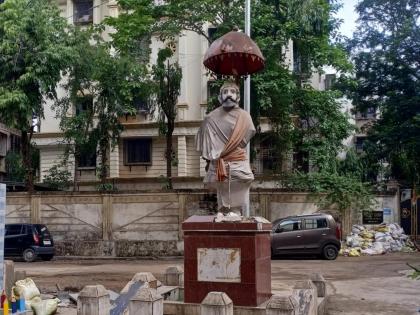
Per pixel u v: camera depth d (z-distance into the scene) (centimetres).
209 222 804
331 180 2392
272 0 2317
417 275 744
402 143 2717
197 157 3086
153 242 2328
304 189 2400
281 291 1064
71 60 2309
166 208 2358
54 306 825
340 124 2512
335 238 2164
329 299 1219
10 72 2256
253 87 2197
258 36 2248
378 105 2938
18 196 2448
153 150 3162
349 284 1468
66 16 3281
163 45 3139
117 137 2669
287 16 2312
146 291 632
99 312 658
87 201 2408
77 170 3048
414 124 2647
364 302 1190
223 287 788
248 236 784
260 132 2533
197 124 3045
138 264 2005
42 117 2452
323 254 2161
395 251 2428
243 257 782
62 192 2423
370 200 2466
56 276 1558
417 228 2727
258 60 888
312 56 2439
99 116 2552
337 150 2562
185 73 3141
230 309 619
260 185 2791
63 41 2345
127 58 2409
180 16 2298
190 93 3138
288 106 2369
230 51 854
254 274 776
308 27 2286
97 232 2386
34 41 2259
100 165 2950
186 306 796
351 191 2383
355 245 2356
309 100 2472
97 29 2445
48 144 3212
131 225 2373
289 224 2195
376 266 1891
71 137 2714
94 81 2539
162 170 3141
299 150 2570
